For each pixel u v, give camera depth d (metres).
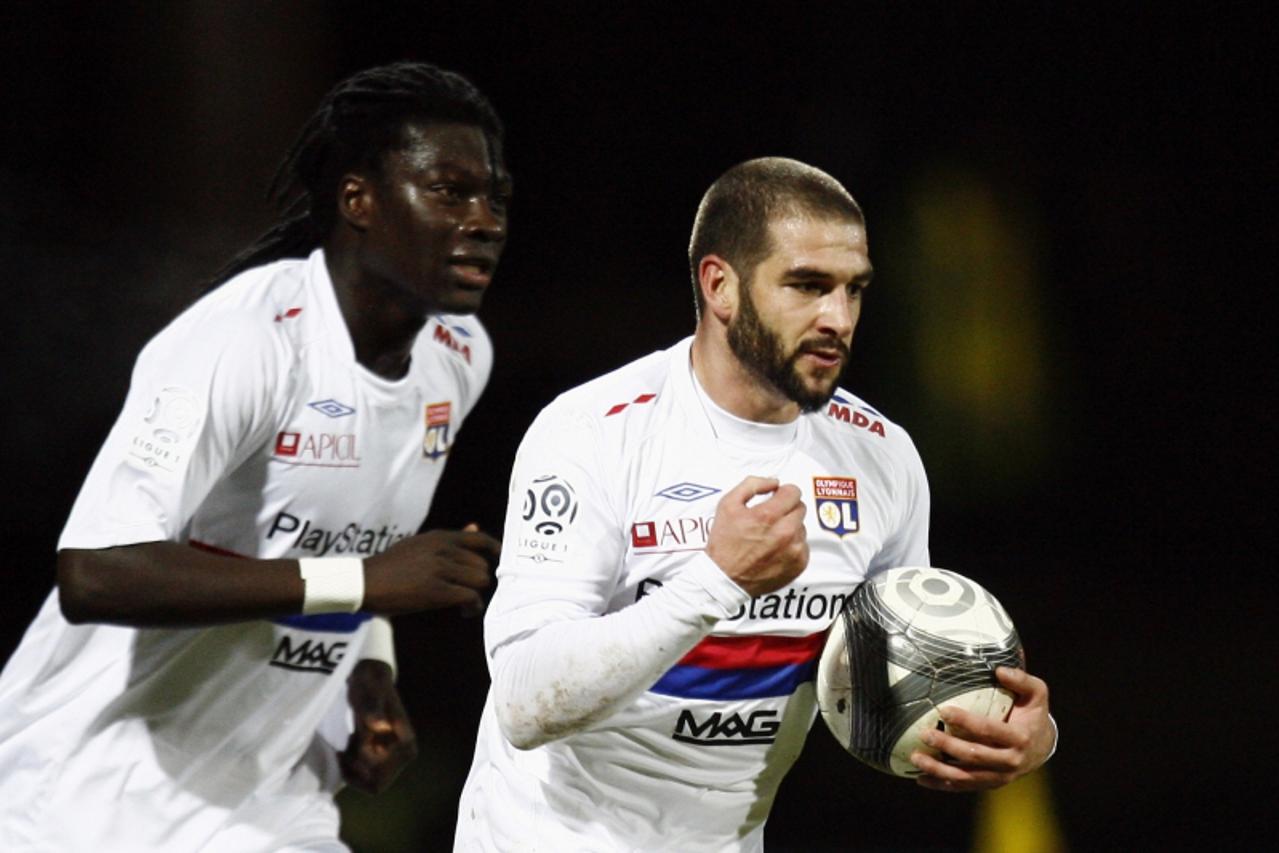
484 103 14.26
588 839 11.97
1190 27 46.00
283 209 14.93
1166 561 39.78
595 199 50.88
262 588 13.04
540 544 11.27
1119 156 45.88
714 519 10.51
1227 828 26.03
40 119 38.66
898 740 11.39
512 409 43.97
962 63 46.25
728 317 11.28
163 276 35.91
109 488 13.12
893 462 12.24
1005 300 43.59
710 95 50.88
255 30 36.16
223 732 14.30
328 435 13.96
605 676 10.46
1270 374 44.41
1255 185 45.59
